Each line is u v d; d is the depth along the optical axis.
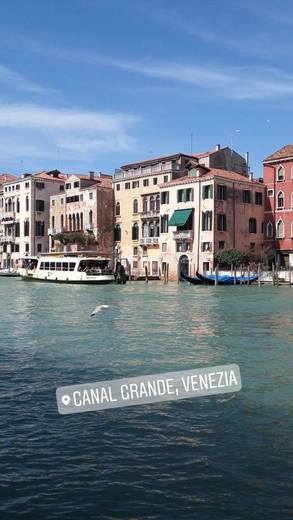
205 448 7.18
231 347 14.70
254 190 58.50
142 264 64.94
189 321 20.95
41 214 80.12
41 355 13.44
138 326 19.34
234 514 5.46
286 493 5.90
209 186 56.25
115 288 45.53
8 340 15.95
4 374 11.33
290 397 9.61
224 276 50.56
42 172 83.81
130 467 6.57
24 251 80.50
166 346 14.84
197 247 57.31
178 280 57.00
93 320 21.30
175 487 6.05
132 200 66.62
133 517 5.41
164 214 61.22
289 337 16.64
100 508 5.58
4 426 8.01
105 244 68.81
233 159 63.62
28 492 5.93
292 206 56.16
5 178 93.00
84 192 70.69
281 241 57.00
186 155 62.97
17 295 37.00
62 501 5.73
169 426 8.05
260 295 36.41
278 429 7.93
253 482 6.17
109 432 7.79
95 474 6.38
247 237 57.91
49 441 7.42
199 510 5.54
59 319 21.67
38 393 9.84
